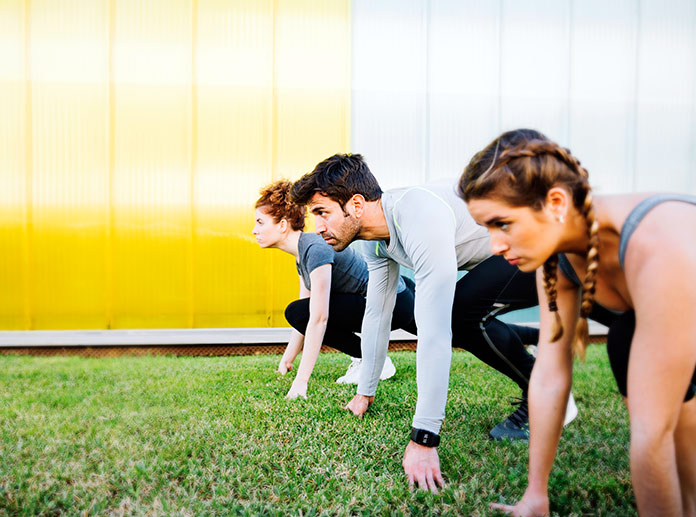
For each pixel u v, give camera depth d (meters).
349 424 1.86
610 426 1.91
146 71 3.85
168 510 1.25
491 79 4.07
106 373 2.88
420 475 1.41
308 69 3.94
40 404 2.22
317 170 1.59
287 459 1.57
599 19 4.15
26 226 3.79
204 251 3.89
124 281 3.85
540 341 1.19
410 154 4.01
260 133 3.91
